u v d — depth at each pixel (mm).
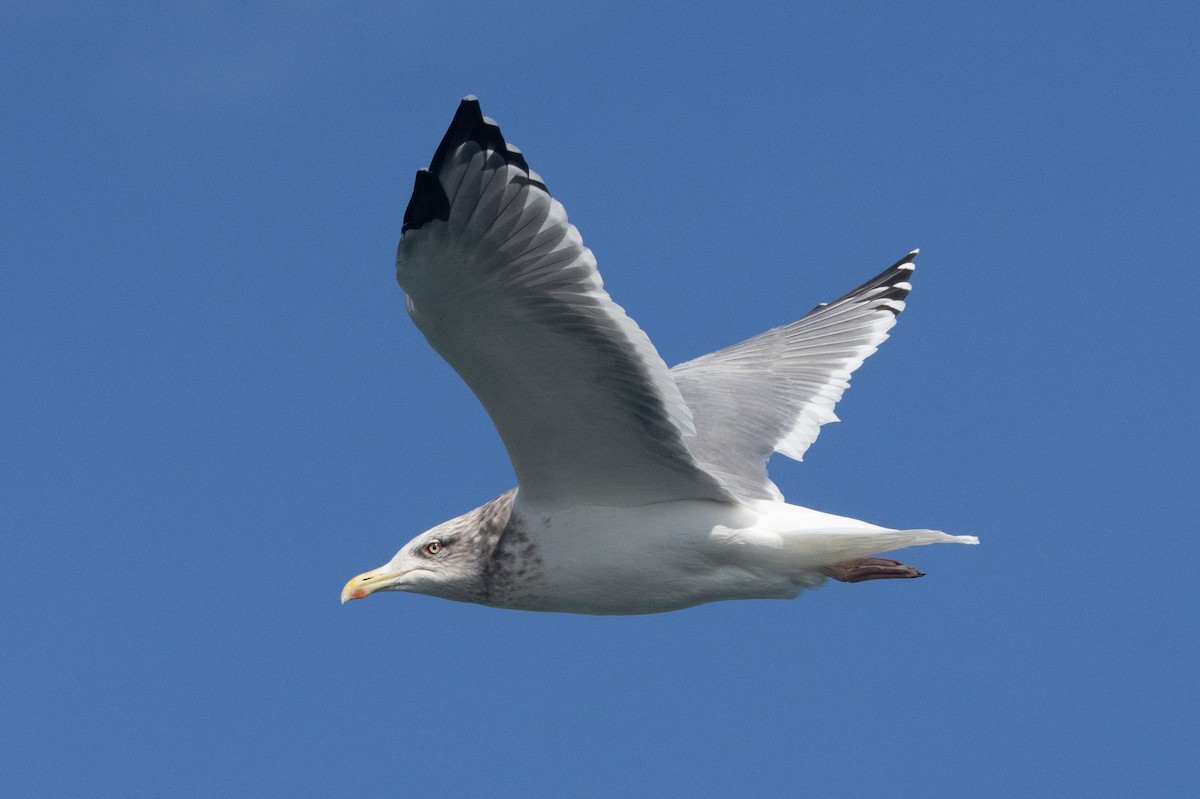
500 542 13438
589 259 10992
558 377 11836
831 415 15469
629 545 12945
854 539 12594
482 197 10508
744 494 13812
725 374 16062
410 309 11234
